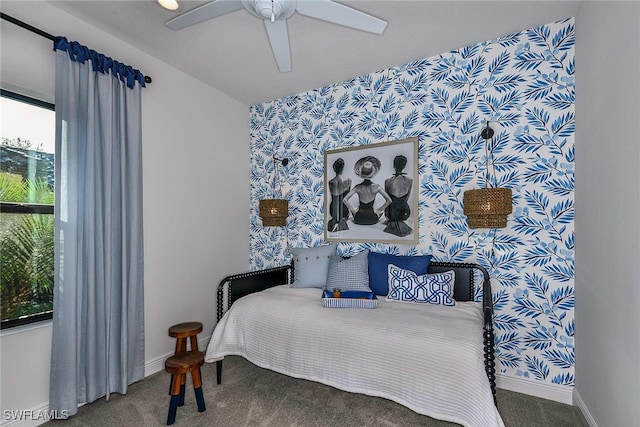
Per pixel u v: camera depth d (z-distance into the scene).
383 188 2.71
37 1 1.82
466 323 1.71
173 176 2.64
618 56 1.39
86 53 1.91
